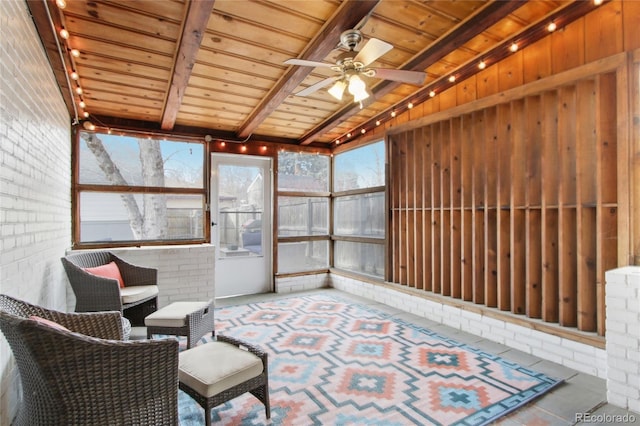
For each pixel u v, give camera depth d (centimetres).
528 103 335
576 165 297
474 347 339
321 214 627
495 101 357
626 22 273
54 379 143
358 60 266
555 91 318
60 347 141
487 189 370
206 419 187
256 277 576
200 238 516
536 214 334
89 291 325
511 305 349
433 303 423
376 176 538
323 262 629
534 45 331
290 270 600
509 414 227
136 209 477
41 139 274
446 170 420
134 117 460
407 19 298
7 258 196
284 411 229
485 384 265
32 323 135
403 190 487
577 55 300
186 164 510
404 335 371
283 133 571
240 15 281
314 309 471
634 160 265
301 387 260
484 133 374
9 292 200
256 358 216
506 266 359
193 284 475
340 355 318
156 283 391
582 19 297
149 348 160
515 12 298
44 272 287
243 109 459
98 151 453
